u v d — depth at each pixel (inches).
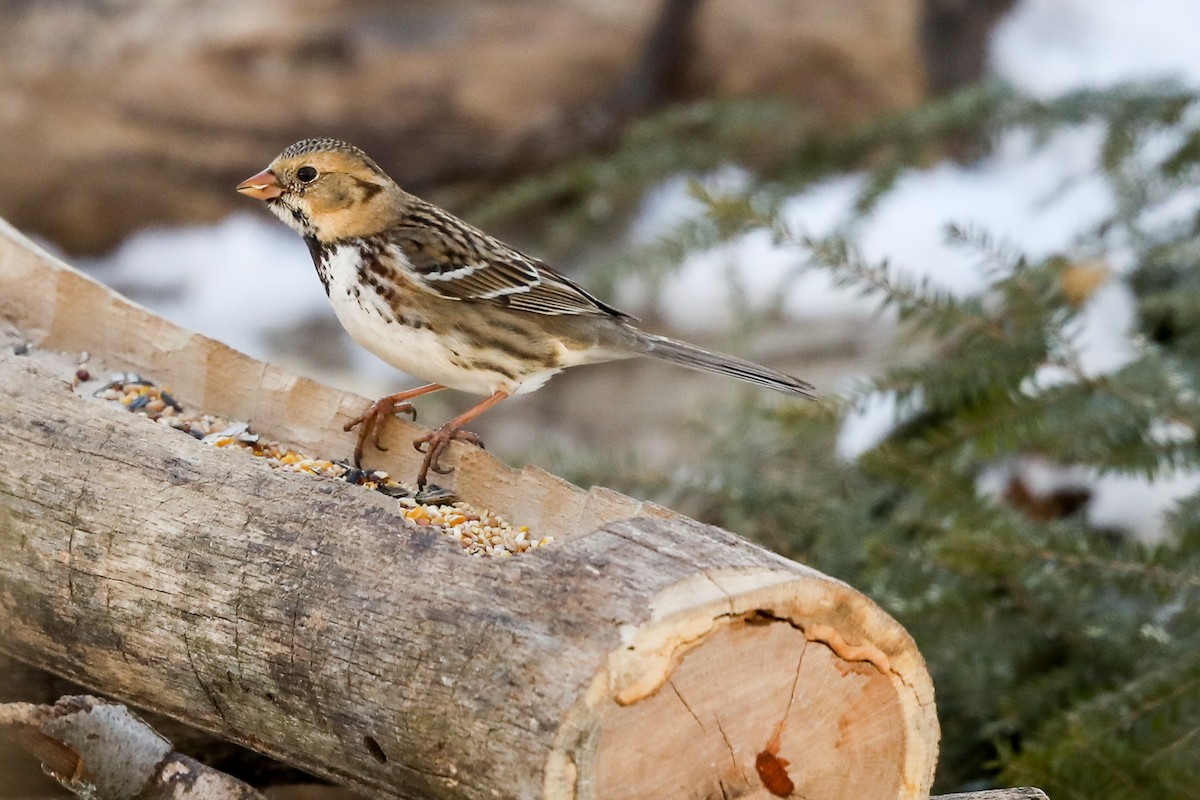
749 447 413.4
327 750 216.5
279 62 605.0
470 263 334.0
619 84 623.8
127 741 229.8
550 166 623.5
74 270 317.7
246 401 300.4
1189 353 396.2
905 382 339.9
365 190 331.9
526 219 613.6
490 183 623.8
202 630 226.4
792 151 477.4
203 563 227.8
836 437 400.5
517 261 341.4
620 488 393.7
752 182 478.3
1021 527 317.7
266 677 219.0
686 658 194.2
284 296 606.9
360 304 335.3
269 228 626.5
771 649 201.5
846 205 520.4
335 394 294.5
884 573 329.1
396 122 610.2
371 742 207.6
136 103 602.5
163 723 296.7
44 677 298.8
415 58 611.5
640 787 195.2
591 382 573.0
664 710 194.9
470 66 613.6
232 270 613.3
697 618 192.4
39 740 230.7
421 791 204.4
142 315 310.2
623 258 433.1
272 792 308.8
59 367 307.7
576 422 552.4
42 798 267.7
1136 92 444.1
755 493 391.5
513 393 345.7
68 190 601.9
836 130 555.5
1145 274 444.1
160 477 240.8
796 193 467.2
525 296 337.7
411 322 332.8
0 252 321.4
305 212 333.1
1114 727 285.7
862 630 205.9
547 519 252.8
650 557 202.2
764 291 567.2
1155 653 313.6
